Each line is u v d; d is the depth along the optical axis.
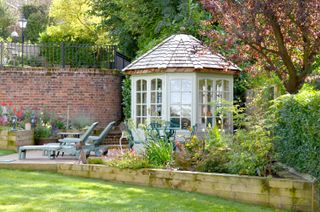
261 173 7.96
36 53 18.86
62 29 25.25
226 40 9.80
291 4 8.77
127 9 20.03
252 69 11.28
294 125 7.63
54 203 7.12
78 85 17.84
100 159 10.17
